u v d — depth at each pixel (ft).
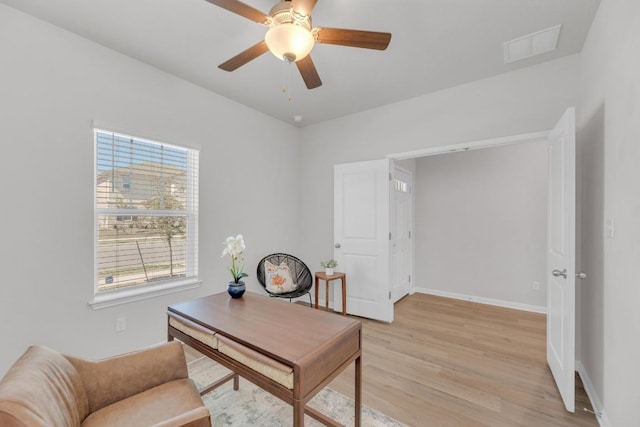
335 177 12.39
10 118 6.19
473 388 6.88
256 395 6.57
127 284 8.16
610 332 5.35
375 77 9.05
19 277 6.30
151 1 5.94
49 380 3.50
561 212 6.57
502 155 13.23
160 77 8.68
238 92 10.20
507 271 13.04
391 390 6.81
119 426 3.84
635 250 4.39
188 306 6.25
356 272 11.82
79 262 7.16
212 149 10.13
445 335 9.93
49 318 6.70
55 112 6.77
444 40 7.15
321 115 12.39
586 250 7.04
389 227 11.14
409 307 12.97
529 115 8.34
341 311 12.27
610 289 5.36
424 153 10.32
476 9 6.09
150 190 8.66
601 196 5.90
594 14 6.18
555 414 5.97
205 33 6.98
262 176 12.09
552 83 8.02
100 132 7.63
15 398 2.79
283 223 13.14
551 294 7.47
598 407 5.90
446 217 14.66
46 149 6.65
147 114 8.38
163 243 8.97
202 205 9.82
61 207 6.88
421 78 9.11
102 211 7.66
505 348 8.93
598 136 6.08
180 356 4.98
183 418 3.37
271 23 4.90
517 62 8.16
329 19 6.40
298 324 5.26
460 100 9.52
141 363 4.61
